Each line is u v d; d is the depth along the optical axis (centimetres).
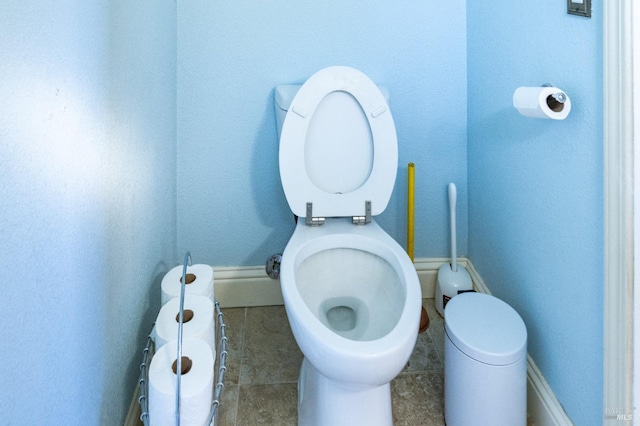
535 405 112
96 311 81
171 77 144
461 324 107
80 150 73
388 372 85
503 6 125
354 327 124
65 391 68
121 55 94
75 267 71
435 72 156
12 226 53
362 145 131
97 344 82
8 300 52
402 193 166
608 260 80
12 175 53
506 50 124
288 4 148
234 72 151
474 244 163
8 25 52
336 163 132
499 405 100
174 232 155
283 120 139
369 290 125
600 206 83
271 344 151
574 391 96
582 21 87
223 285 169
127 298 100
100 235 83
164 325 94
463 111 160
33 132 58
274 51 151
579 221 91
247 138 157
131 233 103
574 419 96
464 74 157
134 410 106
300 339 92
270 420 120
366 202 132
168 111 141
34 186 58
